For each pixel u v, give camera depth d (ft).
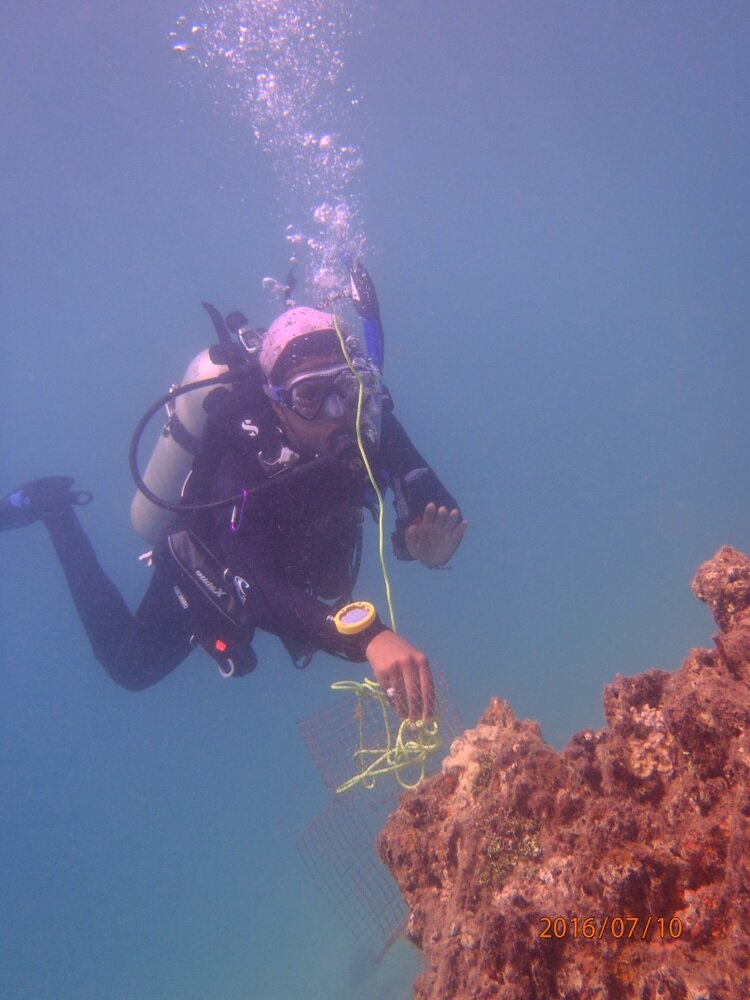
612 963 4.28
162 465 16.63
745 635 4.97
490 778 6.17
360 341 10.91
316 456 11.05
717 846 4.38
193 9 61.16
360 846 9.14
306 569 12.14
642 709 5.43
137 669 20.35
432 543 11.39
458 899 5.40
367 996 33.47
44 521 23.81
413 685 6.98
